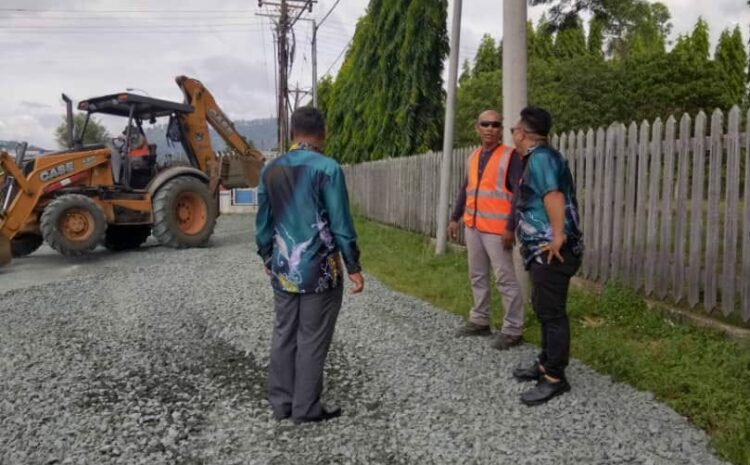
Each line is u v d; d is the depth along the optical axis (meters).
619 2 10.61
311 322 3.38
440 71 15.51
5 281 8.33
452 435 3.20
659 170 5.48
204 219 11.18
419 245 10.51
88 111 11.55
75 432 3.28
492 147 4.76
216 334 5.15
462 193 5.16
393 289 7.17
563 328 3.61
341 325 5.35
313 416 3.38
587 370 4.13
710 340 4.59
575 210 3.66
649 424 3.29
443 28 15.34
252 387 3.96
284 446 3.12
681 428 3.25
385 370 4.20
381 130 16.22
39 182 9.54
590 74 18.69
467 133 20.97
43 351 4.75
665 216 5.41
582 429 3.24
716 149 4.90
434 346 4.73
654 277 5.58
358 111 18.11
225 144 13.35
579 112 17.97
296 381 3.40
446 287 7.00
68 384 4.00
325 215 3.36
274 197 3.39
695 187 5.11
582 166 6.55
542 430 3.24
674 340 4.62
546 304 3.60
